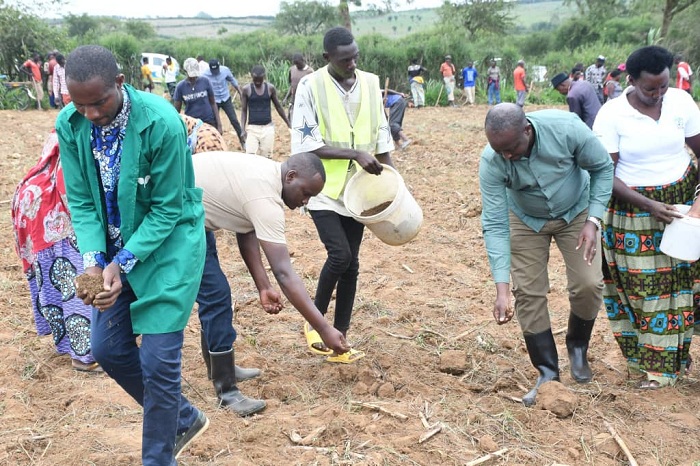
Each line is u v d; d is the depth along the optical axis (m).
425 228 8.08
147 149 2.84
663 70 3.98
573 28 50.41
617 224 4.33
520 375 4.52
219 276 3.98
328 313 5.56
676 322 4.29
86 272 2.88
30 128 15.23
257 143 10.62
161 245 3.00
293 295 3.60
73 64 2.62
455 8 52.22
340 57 4.38
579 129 3.88
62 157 2.95
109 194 2.96
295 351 4.88
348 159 4.36
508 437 3.72
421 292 6.08
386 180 4.53
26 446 3.58
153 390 3.00
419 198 9.41
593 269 4.17
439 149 13.10
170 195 2.91
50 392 4.23
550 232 4.20
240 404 3.97
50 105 21.44
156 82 28.23
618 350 4.98
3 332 5.12
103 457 3.46
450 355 4.66
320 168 3.81
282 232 3.65
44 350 4.82
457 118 19.81
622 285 4.43
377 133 4.55
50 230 4.40
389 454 3.51
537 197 4.02
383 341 5.05
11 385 4.29
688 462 3.57
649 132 4.15
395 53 29.36
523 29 111.69
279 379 4.39
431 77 29.77
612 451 3.63
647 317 4.32
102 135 2.87
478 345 4.99
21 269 6.58
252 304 5.74
